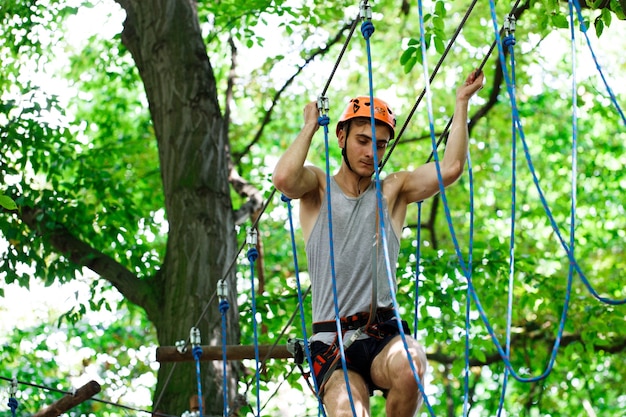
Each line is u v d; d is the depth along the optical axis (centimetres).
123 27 1527
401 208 615
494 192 2259
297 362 638
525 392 1984
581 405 2066
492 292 1628
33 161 1622
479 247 1645
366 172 596
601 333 1638
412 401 554
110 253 1623
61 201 1565
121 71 1983
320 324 591
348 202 596
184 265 1366
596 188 2231
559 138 2286
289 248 2234
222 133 1479
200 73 1475
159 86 1472
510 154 2261
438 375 2097
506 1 1908
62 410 924
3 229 1530
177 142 1434
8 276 1529
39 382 1983
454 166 601
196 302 1339
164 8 1497
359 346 575
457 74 2123
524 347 1809
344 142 611
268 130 2230
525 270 1664
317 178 607
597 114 2259
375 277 575
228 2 1778
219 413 1266
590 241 2191
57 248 1506
